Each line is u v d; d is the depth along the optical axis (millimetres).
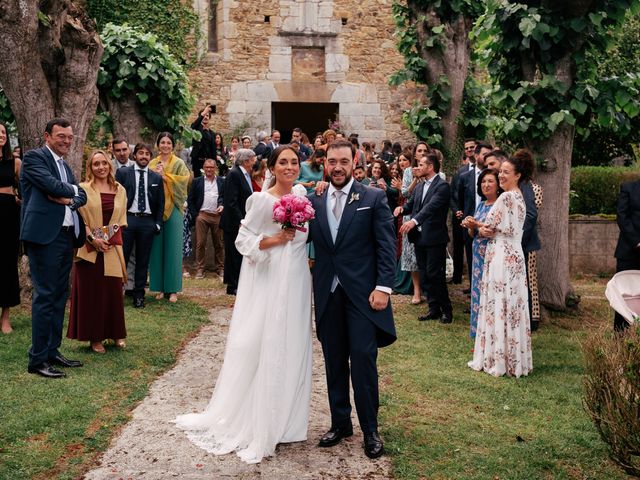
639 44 14531
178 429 4469
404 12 11336
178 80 10602
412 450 4195
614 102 8297
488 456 4145
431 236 7707
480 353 5992
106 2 15133
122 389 5262
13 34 7324
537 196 7551
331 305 4234
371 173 10805
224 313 8078
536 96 8195
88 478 3766
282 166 4410
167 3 15711
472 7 10922
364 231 4188
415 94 17281
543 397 5250
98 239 6043
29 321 7121
